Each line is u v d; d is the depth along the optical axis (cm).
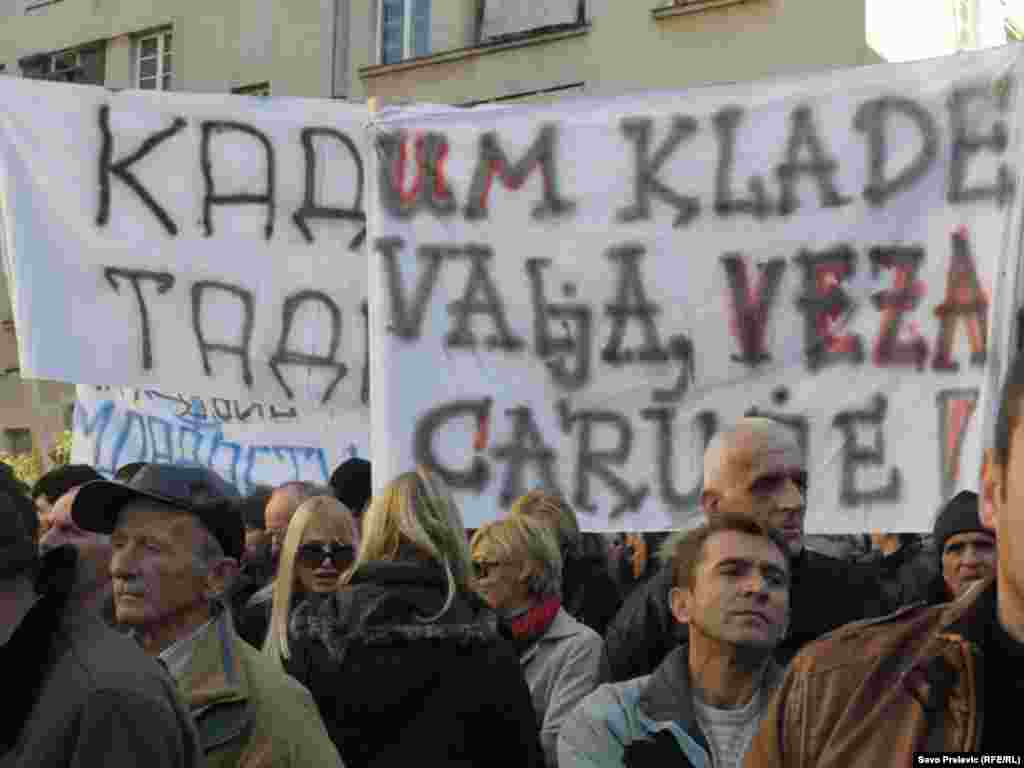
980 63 543
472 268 589
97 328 651
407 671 371
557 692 469
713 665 376
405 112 599
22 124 652
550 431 576
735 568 371
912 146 549
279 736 322
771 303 561
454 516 398
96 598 433
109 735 260
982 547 449
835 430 548
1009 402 191
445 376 585
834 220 556
